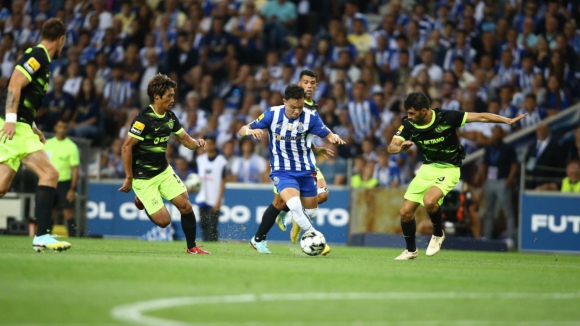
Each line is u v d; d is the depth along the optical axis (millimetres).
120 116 76438
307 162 35875
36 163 29875
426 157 37000
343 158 67688
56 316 16062
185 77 78062
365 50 77938
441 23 75250
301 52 75750
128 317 16078
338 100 71750
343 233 59750
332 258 35031
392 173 64438
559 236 57250
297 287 21641
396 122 68312
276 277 23828
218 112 73625
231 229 59938
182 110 74625
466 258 41406
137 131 34656
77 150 55906
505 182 58406
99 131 75688
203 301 18500
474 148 67062
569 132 64875
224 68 78125
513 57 71438
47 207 30078
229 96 76875
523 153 65562
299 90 34500
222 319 16266
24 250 33656
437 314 17750
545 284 24766
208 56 78562
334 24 78125
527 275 28016
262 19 80688
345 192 59750
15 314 16203
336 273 25750
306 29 82062
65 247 30250
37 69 29000
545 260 42375
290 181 35062
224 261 29344
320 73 74188
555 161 64312
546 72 70438
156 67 78938
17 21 85438
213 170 59094
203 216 59500
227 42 78812
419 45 74562
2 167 29406
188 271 24578
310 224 34906
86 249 37375
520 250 58000
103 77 78812
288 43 81438
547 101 68625
